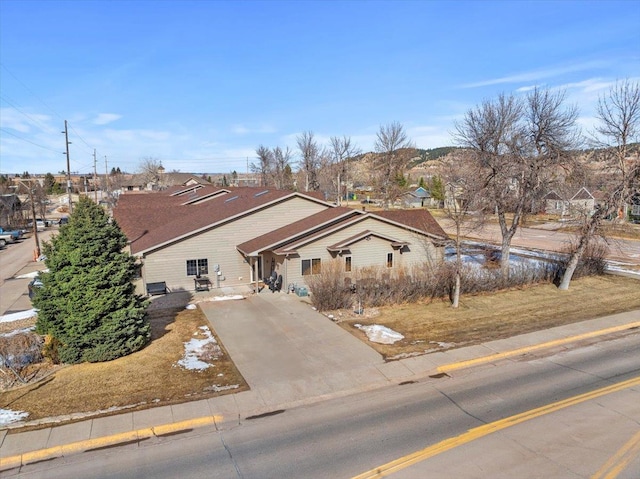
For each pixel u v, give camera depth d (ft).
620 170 75.97
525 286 75.31
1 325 56.80
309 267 74.49
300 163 285.43
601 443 28.91
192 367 42.80
